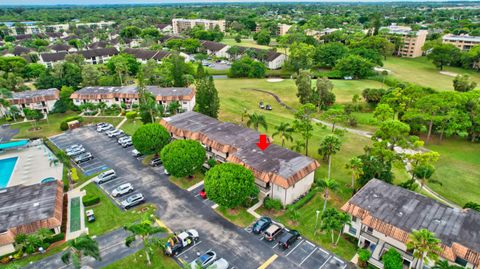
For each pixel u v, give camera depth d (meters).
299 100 116.38
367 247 46.78
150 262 44.56
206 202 57.53
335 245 47.38
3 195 55.88
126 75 134.88
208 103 91.62
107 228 51.44
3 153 78.88
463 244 39.78
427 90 101.81
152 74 129.88
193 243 47.94
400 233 42.53
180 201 57.84
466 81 113.00
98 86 118.38
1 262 44.94
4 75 127.31
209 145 69.00
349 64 149.50
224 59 195.25
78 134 89.00
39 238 45.88
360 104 110.00
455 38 199.38
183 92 105.81
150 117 89.56
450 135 82.25
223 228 51.09
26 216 49.81
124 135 86.88
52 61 166.62
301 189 58.16
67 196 59.88
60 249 47.41
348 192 60.06
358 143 81.62
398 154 59.09
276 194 55.78
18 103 99.38
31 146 82.19
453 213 45.47
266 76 157.88
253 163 58.84
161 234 49.59
